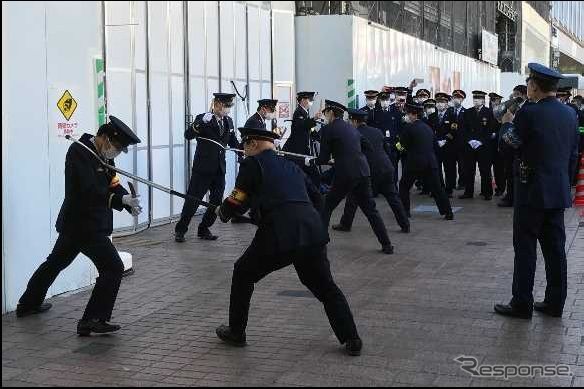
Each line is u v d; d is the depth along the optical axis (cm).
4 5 614
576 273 774
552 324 589
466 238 1005
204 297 683
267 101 1065
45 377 477
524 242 601
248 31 1283
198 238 992
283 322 600
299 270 522
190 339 558
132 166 1023
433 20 2050
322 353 522
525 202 595
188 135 977
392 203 1048
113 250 578
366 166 894
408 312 628
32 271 650
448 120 1487
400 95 1517
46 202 662
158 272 786
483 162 1438
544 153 589
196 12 1138
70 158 563
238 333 537
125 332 576
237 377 476
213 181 985
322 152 905
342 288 716
